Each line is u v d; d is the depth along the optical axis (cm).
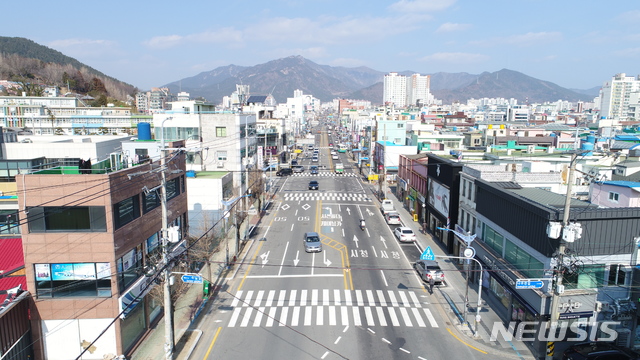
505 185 3117
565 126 10269
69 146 4462
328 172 10050
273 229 4959
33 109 11331
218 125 5834
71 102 12438
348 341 2402
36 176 2012
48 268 2080
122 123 10600
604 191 3053
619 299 2277
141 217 2442
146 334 2462
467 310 2742
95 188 2052
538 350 2273
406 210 6069
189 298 3011
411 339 2431
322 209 6109
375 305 2892
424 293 3109
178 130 5878
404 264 3738
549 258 2239
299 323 2619
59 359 2128
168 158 2812
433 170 4634
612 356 2055
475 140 8481
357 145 12812
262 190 6022
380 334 2488
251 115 6794
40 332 2095
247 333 2494
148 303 2511
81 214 2080
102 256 2097
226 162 5847
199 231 4225
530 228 2466
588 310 2253
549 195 2855
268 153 9631
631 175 3534
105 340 2153
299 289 3166
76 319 2122
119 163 2572
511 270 2589
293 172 9850
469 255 2569
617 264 2267
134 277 2372
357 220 5450
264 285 3241
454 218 3950
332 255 3975
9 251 2469
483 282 3120
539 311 2262
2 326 1834
